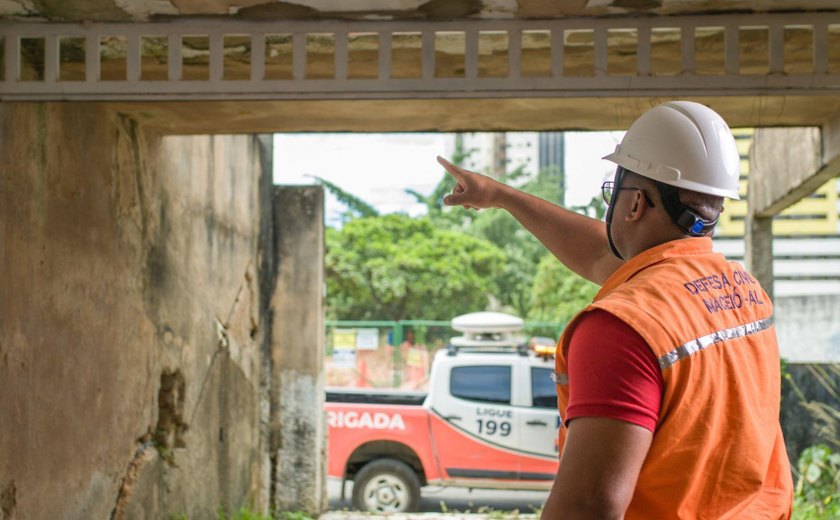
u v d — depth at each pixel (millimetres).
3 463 3357
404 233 21969
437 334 18719
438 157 2729
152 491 4938
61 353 3824
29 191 3541
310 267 7922
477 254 21906
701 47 3848
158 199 5020
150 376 4926
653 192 1818
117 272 4430
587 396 1571
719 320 1702
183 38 3629
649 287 1677
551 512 1556
